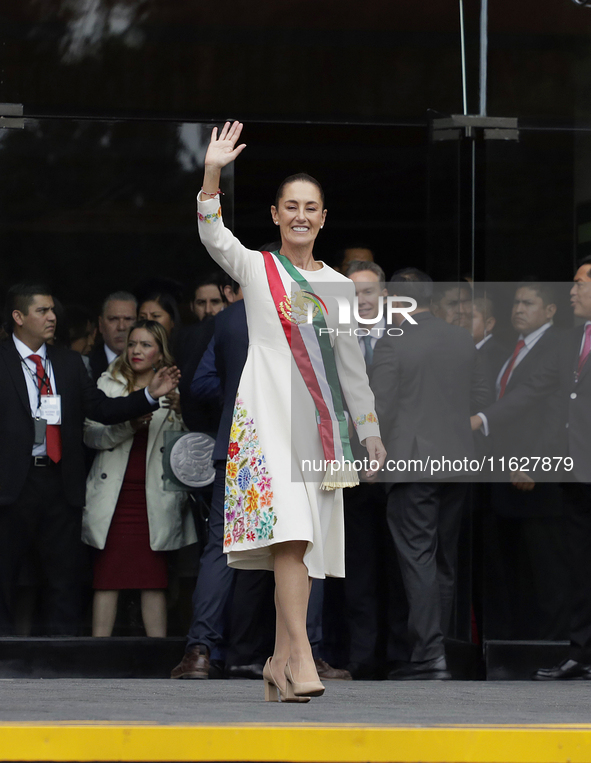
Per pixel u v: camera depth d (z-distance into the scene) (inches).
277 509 478.6
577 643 748.0
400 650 740.7
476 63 789.2
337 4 782.5
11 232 743.1
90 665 732.7
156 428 744.3
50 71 755.4
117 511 740.0
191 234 757.3
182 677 709.3
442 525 749.9
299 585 486.3
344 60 784.9
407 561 743.1
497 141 778.8
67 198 749.3
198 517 741.3
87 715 455.8
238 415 496.4
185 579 741.3
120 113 761.0
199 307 753.0
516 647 749.9
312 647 701.3
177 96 767.7
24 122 748.0
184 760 417.7
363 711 498.6
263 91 774.5
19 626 730.8
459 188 777.6
